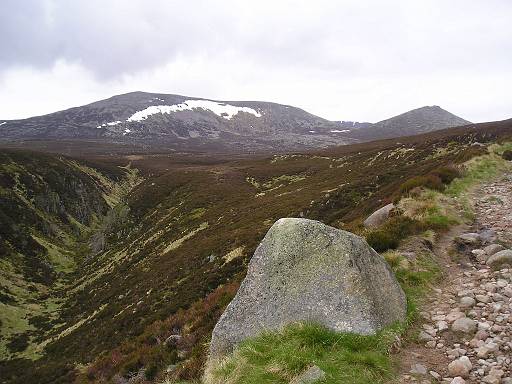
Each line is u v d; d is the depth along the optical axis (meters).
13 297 57.12
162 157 183.38
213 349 10.00
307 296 9.39
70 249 83.50
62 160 117.62
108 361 22.09
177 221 71.94
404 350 8.30
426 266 12.36
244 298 10.27
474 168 26.30
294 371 7.45
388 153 74.56
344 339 8.21
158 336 19.36
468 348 8.11
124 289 49.97
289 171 98.50
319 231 10.36
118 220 92.12
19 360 41.88
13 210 80.44
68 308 55.72
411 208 17.70
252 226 45.34
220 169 116.44
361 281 9.12
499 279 10.88
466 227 15.98
